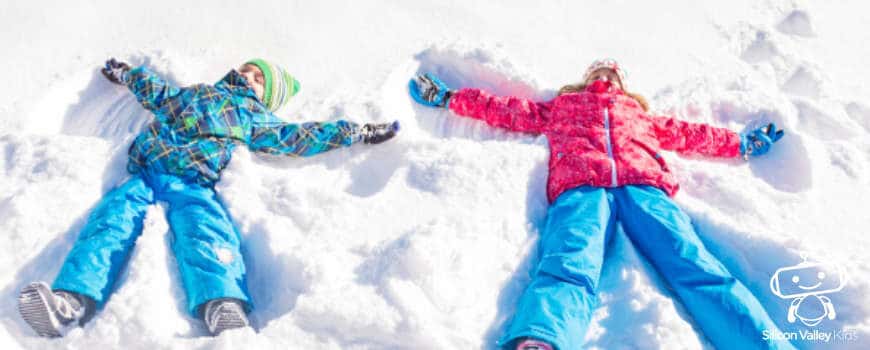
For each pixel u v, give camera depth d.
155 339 2.33
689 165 3.19
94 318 2.40
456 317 2.45
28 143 3.02
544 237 2.81
